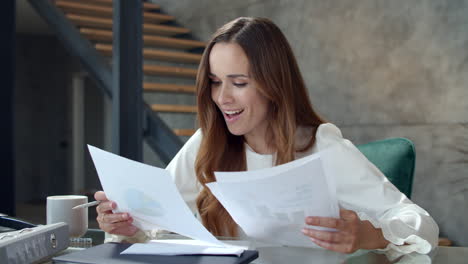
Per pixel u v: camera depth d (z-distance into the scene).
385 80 3.75
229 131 1.46
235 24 1.32
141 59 3.41
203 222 1.43
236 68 1.29
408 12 3.57
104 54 4.50
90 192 8.92
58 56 9.08
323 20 4.26
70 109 9.08
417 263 0.97
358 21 3.94
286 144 1.36
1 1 3.46
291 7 4.58
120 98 3.33
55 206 1.22
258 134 1.46
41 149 9.00
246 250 0.99
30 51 8.98
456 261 0.99
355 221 0.96
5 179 3.45
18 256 0.88
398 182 1.58
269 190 0.93
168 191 0.98
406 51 3.59
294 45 4.57
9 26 3.48
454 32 3.28
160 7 6.33
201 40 5.72
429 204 3.47
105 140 9.16
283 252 1.06
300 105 1.43
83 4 5.00
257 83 1.30
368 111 3.89
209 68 1.37
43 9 4.71
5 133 3.46
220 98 1.32
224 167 1.46
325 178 0.89
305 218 0.98
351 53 4.01
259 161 1.45
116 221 1.13
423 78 3.48
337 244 0.97
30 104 8.95
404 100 3.62
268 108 1.41
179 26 6.04
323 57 4.27
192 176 1.59
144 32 5.63
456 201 3.31
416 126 3.54
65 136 9.10
